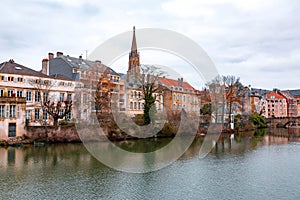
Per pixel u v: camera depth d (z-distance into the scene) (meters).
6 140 47.34
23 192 23.50
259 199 22.28
